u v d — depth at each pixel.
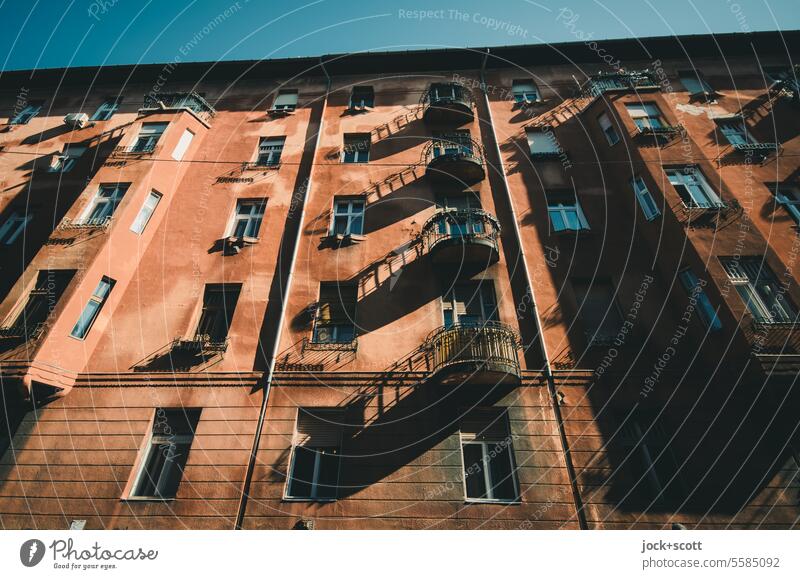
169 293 11.27
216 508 8.10
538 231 12.37
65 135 16.42
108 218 11.59
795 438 8.47
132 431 9.09
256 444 8.85
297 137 15.65
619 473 8.38
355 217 13.16
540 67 17.72
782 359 8.53
